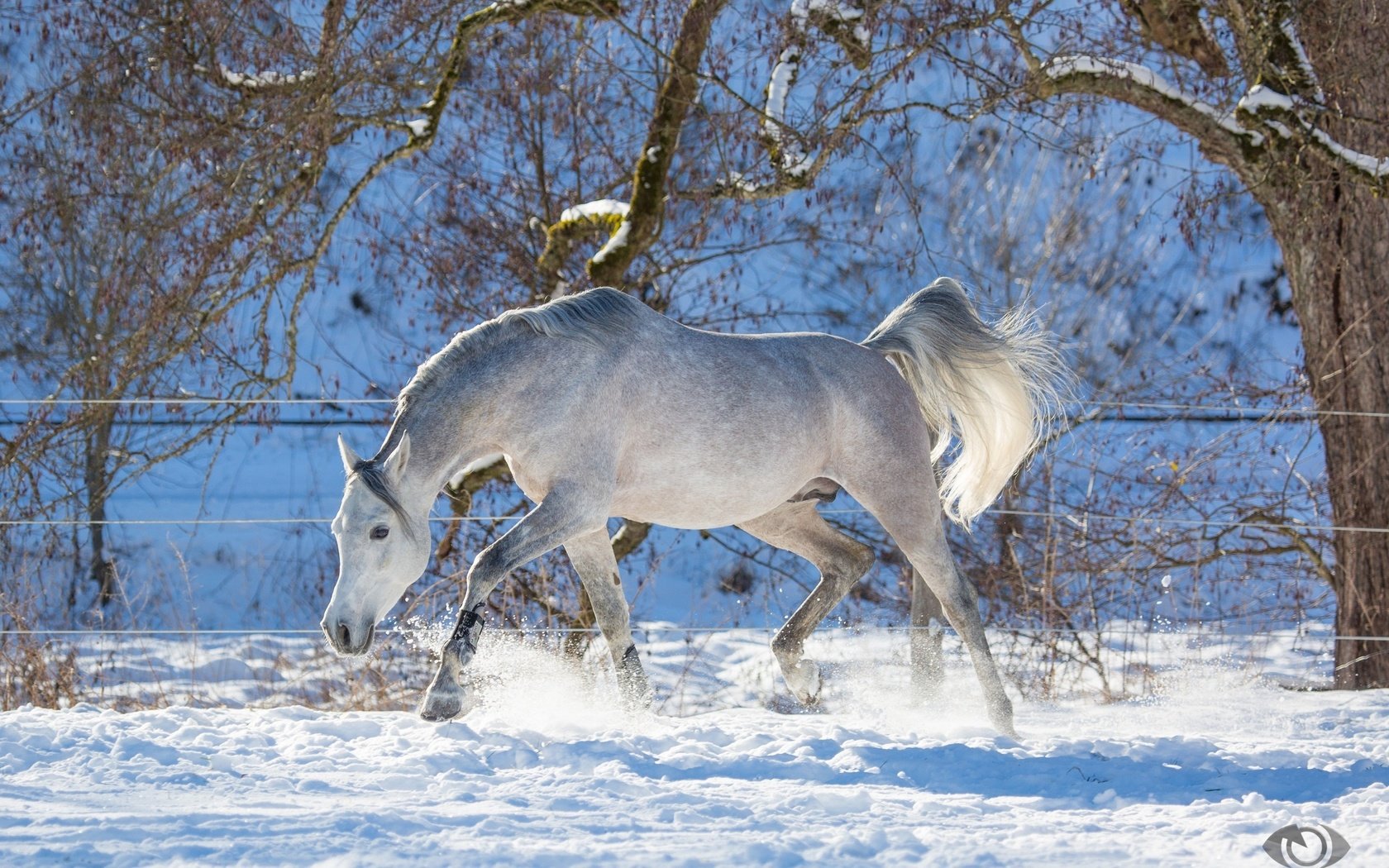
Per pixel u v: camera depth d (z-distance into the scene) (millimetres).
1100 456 40250
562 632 29625
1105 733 21156
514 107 39469
